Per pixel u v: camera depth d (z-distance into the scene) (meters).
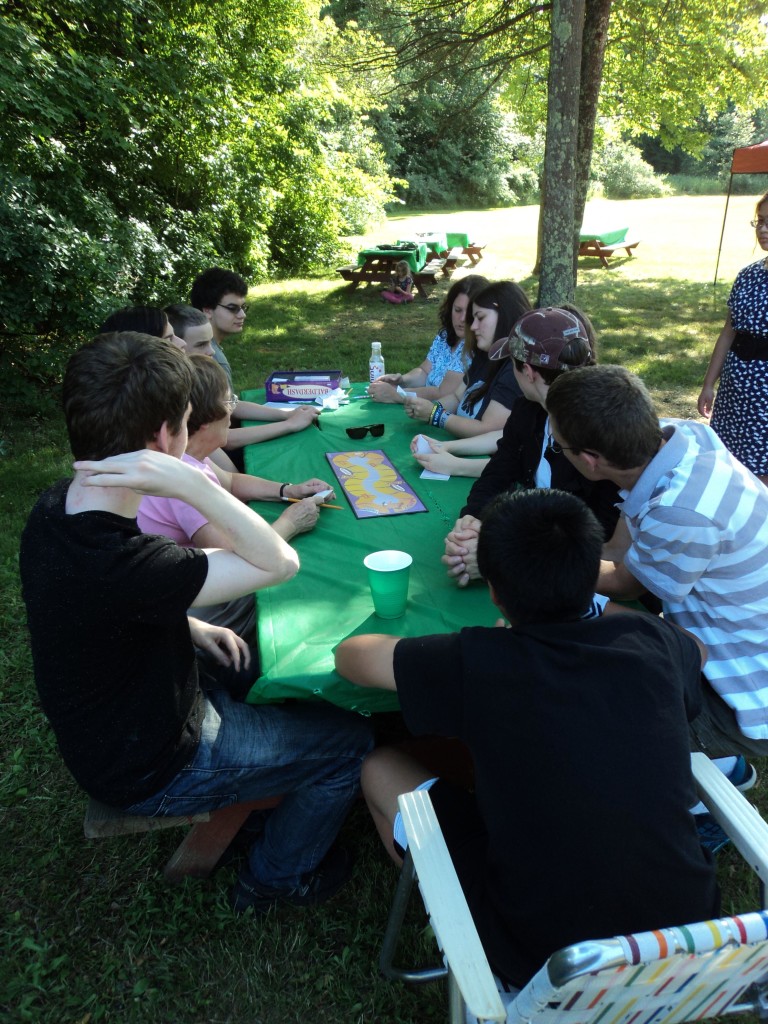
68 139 8.05
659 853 1.11
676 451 1.58
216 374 2.12
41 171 6.83
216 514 1.43
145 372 1.38
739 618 1.65
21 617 3.20
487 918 1.23
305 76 12.12
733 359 3.26
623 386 1.56
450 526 2.28
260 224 11.68
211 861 1.95
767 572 1.62
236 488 2.48
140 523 1.97
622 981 0.93
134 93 7.82
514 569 1.22
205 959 1.78
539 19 10.17
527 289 11.11
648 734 1.14
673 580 1.60
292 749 1.71
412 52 10.80
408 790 1.61
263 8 10.48
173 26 9.07
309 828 1.79
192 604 1.43
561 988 0.90
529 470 2.25
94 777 1.54
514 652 1.19
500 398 2.88
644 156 34.81
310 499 2.31
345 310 10.27
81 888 1.98
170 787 1.60
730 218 20.52
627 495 1.69
